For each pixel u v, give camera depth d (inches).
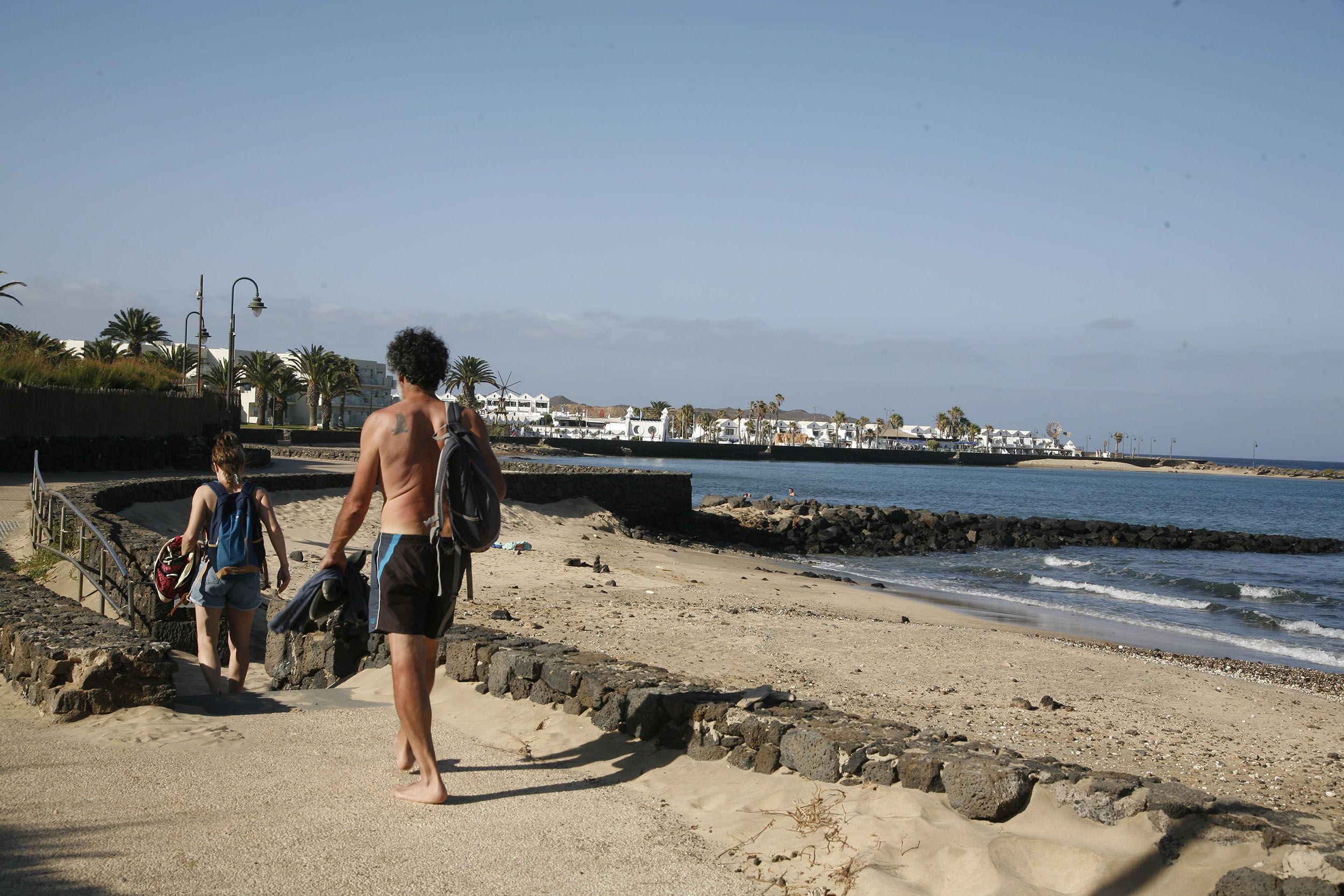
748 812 155.6
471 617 448.8
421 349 165.3
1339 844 122.6
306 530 708.7
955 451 7529.5
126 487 582.2
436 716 221.1
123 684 206.2
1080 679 406.0
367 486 163.2
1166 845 132.6
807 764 165.0
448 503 157.1
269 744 187.8
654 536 1221.7
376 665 265.4
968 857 134.2
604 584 618.8
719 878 133.3
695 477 3777.1
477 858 135.7
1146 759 280.1
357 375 3764.8
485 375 4249.5
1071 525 1758.1
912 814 146.0
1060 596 879.7
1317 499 4079.7
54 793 152.0
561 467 1476.4
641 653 390.9
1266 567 1400.1
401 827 146.3
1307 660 590.2
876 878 129.2
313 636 277.1
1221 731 327.9
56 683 203.2
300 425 3991.1
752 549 1331.2
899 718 308.7
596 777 177.5
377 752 186.2
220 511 257.6
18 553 462.3
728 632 452.1
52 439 941.8
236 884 122.3
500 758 187.0
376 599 159.3
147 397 1114.1
